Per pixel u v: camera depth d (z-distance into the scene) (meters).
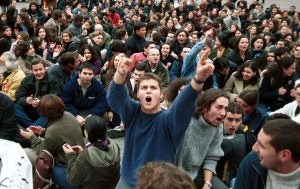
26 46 7.39
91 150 3.79
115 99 2.91
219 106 3.12
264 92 6.50
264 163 2.23
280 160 2.17
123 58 2.85
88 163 3.76
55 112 4.34
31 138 4.69
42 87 6.16
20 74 6.44
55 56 9.34
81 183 3.84
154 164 1.59
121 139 6.02
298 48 8.45
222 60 6.75
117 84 2.86
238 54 8.62
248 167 2.44
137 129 2.94
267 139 2.16
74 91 6.05
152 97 2.86
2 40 8.33
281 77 6.41
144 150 2.90
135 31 9.71
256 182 2.40
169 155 2.89
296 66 7.36
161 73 7.21
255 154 2.45
